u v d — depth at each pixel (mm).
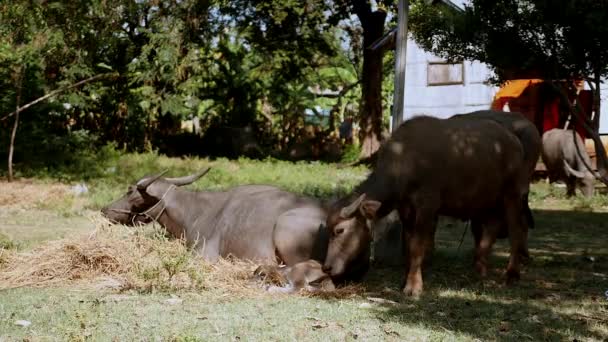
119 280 7324
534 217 13852
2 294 6766
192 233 8289
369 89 27938
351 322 5938
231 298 6715
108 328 5570
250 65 31578
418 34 10375
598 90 9047
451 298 6996
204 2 26938
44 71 23422
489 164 7555
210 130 30750
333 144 33188
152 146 29344
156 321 5801
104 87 26734
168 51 26297
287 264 7391
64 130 26609
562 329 5938
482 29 9344
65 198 14781
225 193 8383
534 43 9227
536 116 20422
